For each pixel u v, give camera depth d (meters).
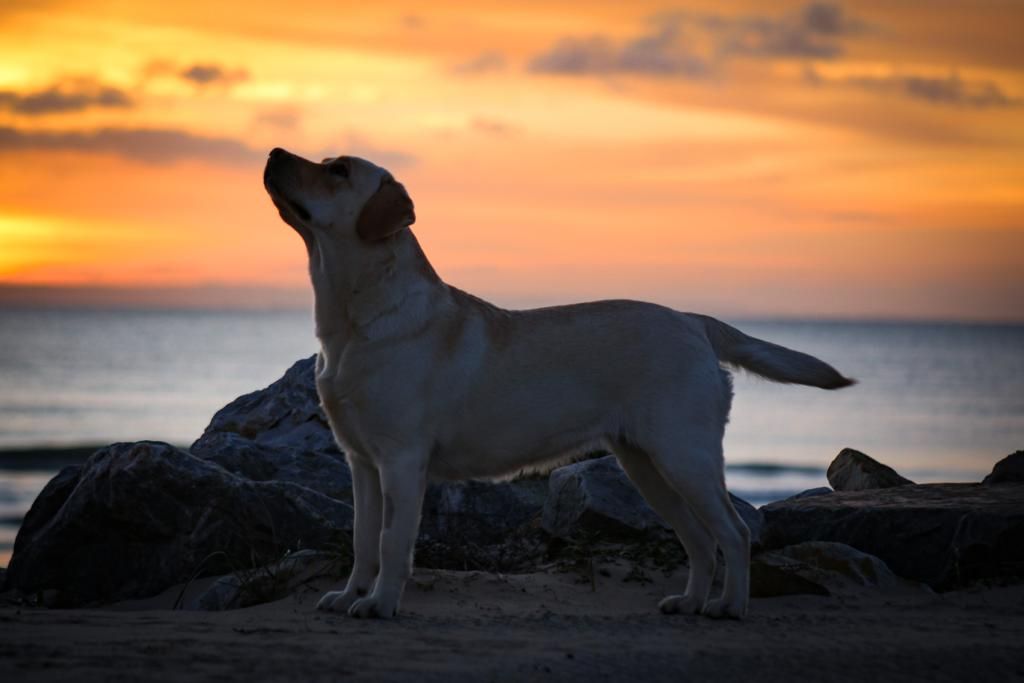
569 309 6.94
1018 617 6.73
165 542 8.27
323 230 6.45
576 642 5.58
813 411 53.88
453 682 4.64
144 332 141.38
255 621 6.00
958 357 107.69
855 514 8.68
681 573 7.81
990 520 8.20
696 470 6.62
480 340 6.66
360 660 4.95
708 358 6.85
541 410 6.69
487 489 10.00
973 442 40.53
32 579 8.47
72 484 9.05
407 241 6.64
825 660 5.30
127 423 46.25
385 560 6.33
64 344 106.75
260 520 8.34
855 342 160.50
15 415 49.12
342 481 9.76
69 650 4.95
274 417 11.09
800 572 7.64
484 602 6.86
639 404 6.71
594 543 8.33
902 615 6.79
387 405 6.42
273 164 6.48
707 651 5.43
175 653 4.96
